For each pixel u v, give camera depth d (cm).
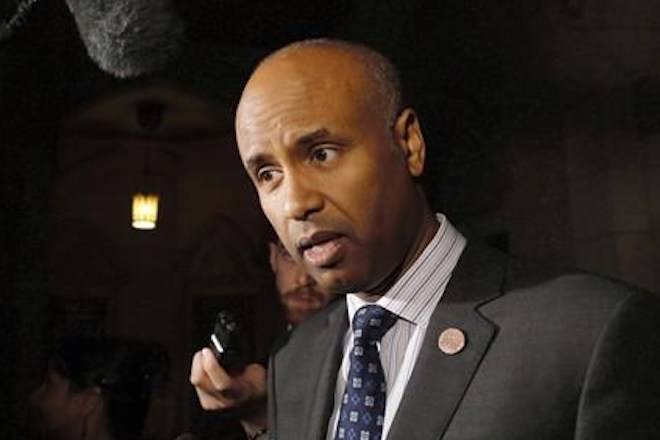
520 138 390
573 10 354
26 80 525
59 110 611
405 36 462
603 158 341
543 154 375
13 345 577
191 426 856
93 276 1014
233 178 1039
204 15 457
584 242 350
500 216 403
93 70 608
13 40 405
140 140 1030
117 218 1028
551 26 368
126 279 1026
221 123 961
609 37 339
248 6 451
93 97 642
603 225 339
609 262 335
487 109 414
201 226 1045
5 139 528
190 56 586
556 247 365
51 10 365
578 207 354
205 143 1045
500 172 402
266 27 482
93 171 1023
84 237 1016
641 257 321
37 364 590
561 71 365
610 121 338
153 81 695
